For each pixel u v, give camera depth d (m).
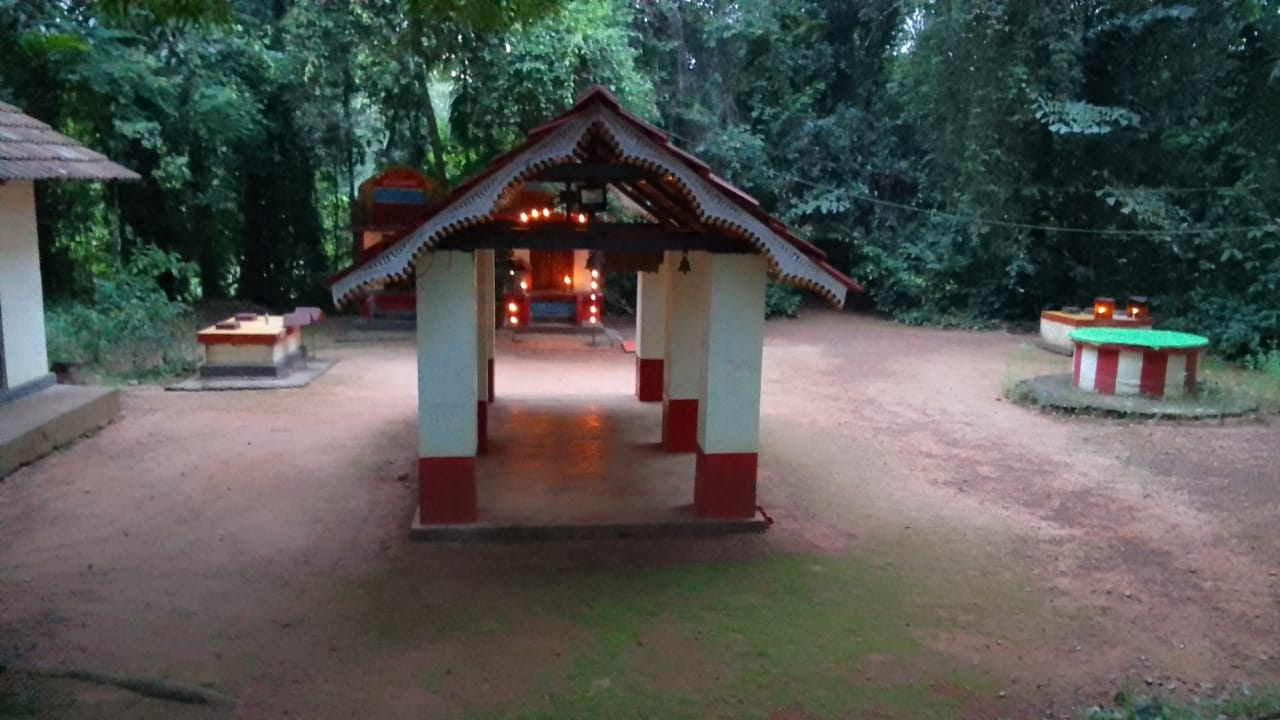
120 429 9.91
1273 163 16.11
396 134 19.42
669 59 19.64
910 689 4.91
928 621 5.75
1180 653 5.37
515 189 6.57
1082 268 18.31
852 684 4.96
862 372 14.09
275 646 5.28
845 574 6.45
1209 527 7.46
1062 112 16.67
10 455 8.29
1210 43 16.38
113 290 14.84
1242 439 10.19
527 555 6.69
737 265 6.90
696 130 19.61
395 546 6.80
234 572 6.30
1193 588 6.28
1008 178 17.80
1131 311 15.78
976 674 5.09
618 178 6.60
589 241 6.70
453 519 6.99
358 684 4.88
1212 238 16.44
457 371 6.83
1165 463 9.27
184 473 8.42
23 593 5.89
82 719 4.45
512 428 9.91
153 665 5.02
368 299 16.86
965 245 19.38
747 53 20.39
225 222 18.56
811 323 19.48
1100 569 6.60
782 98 20.78
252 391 11.87
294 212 19.92
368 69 16.94
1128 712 4.53
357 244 17.08
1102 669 5.17
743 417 7.10
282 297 20.08
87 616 5.59
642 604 5.92
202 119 16.25
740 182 19.97
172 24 15.09
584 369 13.78
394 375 13.08
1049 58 17.14
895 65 19.78
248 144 18.25
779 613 5.82
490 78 16.19
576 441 9.40
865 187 20.80
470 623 5.61
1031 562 6.71
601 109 6.25
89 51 14.12
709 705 4.72
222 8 7.53
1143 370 11.77
